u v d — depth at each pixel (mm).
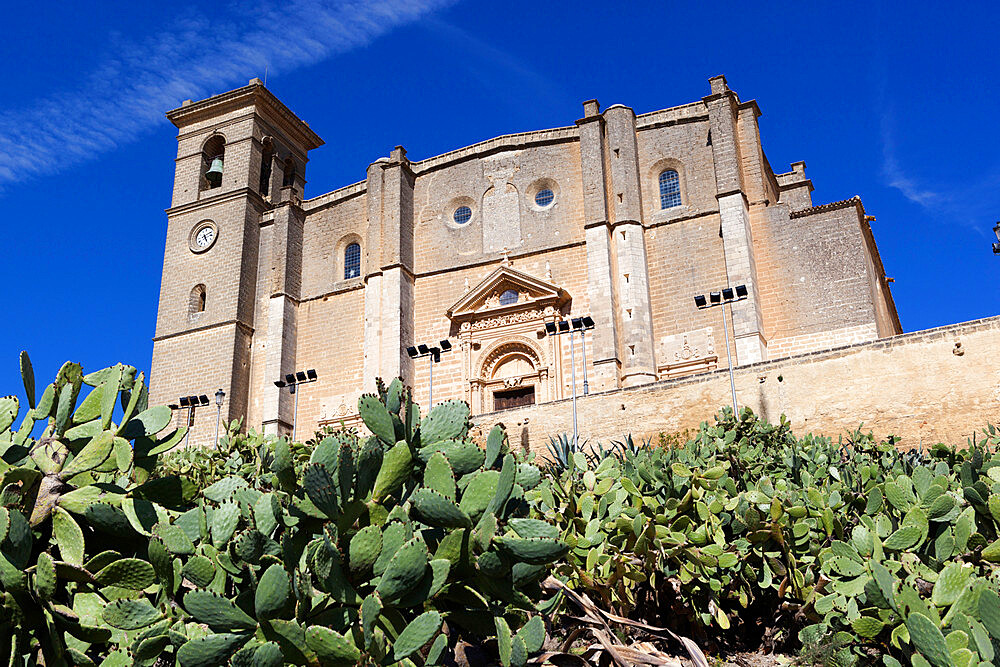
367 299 41500
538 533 4504
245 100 50406
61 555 4207
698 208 37688
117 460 4473
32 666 4121
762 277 35312
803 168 42469
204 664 3668
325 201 46562
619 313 36594
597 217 38031
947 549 5492
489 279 39406
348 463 4066
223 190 48469
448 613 4484
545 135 41594
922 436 20734
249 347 45094
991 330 20578
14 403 5055
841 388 22047
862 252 33875
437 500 4258
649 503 6914
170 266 48188
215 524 4305
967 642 4066
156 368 45750
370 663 3721
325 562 3832
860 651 5543
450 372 39875
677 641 6633
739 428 16688
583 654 5352
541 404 26641
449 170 43531
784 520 6656
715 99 38031
